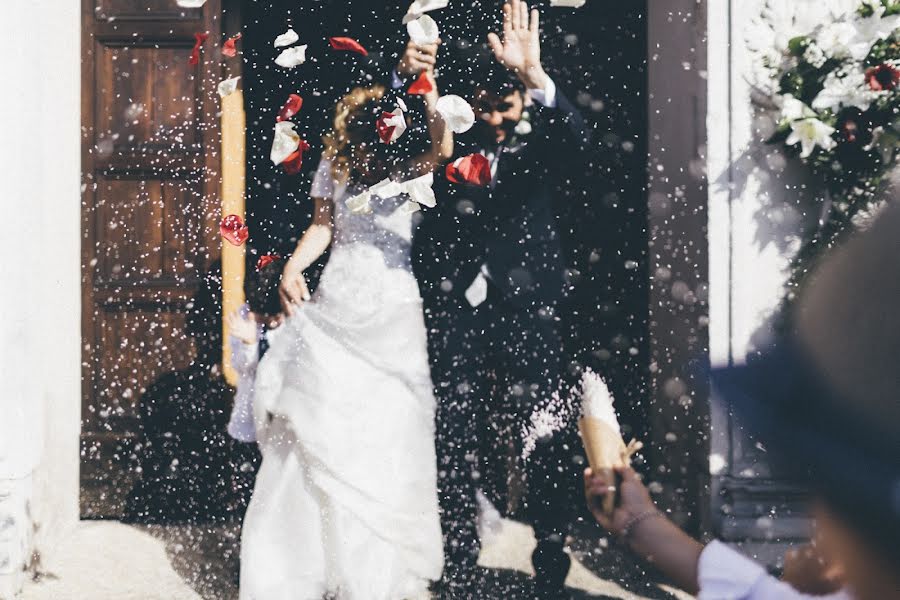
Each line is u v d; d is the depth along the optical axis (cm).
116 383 439
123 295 438
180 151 437
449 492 367
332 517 320
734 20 360
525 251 362
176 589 355
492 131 357
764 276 362
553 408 360
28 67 364
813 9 357
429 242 369
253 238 498
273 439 334
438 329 383
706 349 365
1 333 346
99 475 438
